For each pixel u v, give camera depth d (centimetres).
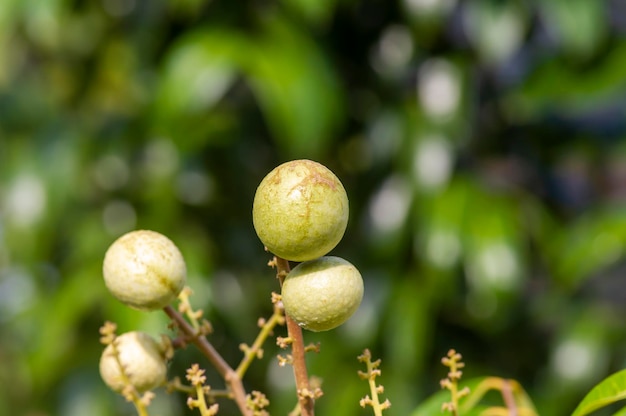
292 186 43
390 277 83
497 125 85
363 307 82
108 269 47
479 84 84
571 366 81
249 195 89
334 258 45
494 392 83
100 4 90
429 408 51
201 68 73
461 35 83
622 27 84
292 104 72
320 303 44
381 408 45
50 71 97
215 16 79
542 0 78
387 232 80
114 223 87
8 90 98
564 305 86
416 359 79
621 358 83
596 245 79
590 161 87
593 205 87
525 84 81
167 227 83
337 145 85
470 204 78
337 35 83
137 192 88
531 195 85
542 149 86
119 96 94
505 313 80
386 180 82
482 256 76
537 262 87
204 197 86
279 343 45
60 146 88
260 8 79
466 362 87
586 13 77
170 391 48
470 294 81
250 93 84
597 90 78
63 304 82
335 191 43
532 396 85
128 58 90
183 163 83
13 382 111
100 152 87
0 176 89
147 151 86
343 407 80
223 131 82
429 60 83
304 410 45
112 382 47
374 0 83
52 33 88
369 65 85
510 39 78
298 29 79
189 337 48
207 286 79
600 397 47
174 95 73
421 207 78
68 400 84
